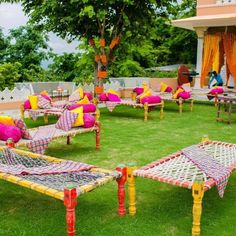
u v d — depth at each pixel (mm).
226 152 5195
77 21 11688
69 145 7277
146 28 12930
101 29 12070
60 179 3898
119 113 11672
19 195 4637
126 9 12250
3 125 5812
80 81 17609
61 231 3652
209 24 15961
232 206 4344
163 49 25750
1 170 4078
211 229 3729
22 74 17797
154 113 11758
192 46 26047
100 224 3812
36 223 3836
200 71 17078
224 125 9695
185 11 24391
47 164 4547
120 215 4023
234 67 15664
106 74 12578
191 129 9078
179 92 11953
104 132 8602
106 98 11375
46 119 9836
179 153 4984
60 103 10734
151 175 3941
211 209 4242
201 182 3480
